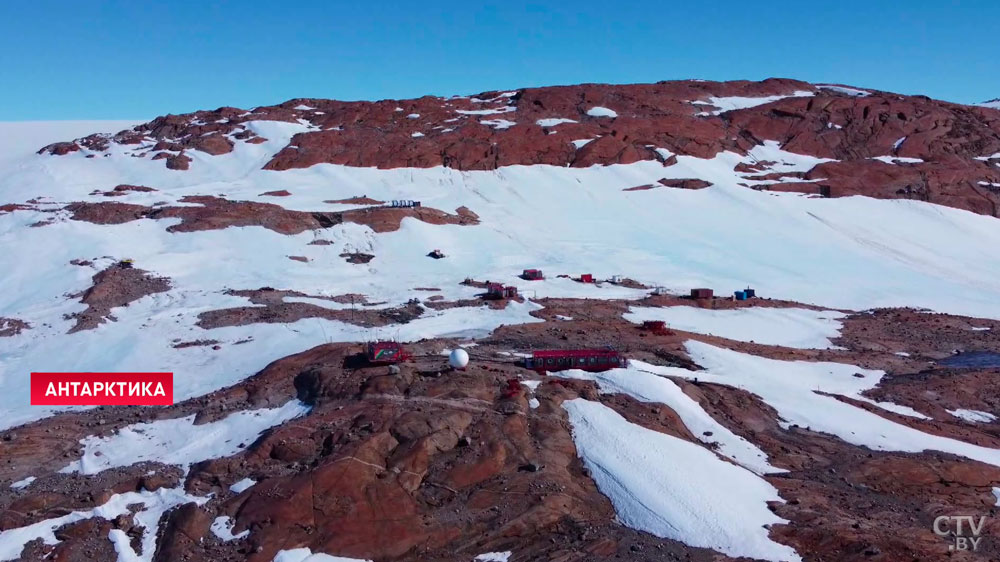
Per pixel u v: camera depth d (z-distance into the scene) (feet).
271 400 104.58
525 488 81.10
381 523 75.41
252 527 75.20
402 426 88.43
